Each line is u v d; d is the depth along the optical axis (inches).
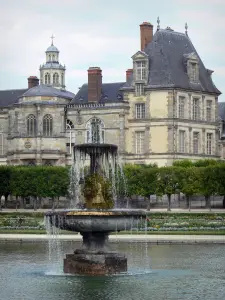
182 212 6107.3
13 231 4992.6
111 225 2962.6
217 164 6958.7
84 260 3100.4
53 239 4517.7
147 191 6771.7
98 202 3125.0
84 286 2866.6
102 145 3147.1
